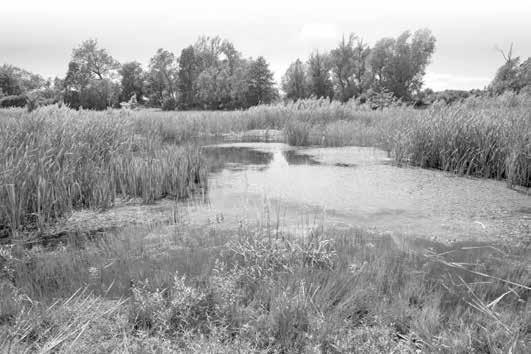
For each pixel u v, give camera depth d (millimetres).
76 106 55875
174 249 4027
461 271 3518
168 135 14250
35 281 3346
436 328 2633
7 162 5309
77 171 6145
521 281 3309
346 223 4996
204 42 60969
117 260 3691
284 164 9406
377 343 2418
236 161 9945
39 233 4836
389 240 4277
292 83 49000
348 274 3330
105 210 5746
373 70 49125
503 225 4898
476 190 6699
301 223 4977
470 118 8680
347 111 18719
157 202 6156
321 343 2461
